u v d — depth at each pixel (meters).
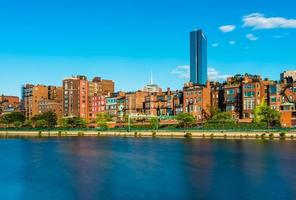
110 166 81.94
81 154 105.75
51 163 88.00
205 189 58.81
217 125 184.50
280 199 52.88
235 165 80.62
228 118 193.12
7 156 103.00
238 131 166.62
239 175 69.25
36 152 113.19
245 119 198.12
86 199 54.62
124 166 81.69
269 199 52.94
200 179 66.19
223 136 170.50
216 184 62.00
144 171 75.00
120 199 54.12
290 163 82.69
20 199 55.28
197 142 144.00
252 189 58.44
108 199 54.28
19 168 81.19
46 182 65.81
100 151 113.44
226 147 119.25
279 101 197.50
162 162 86.62
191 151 108.81
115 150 115.81
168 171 74.62
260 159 89.12
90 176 70.62
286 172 71.81
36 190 60.22
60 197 55.88
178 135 185.12
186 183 63.12
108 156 99.81
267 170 74.12
